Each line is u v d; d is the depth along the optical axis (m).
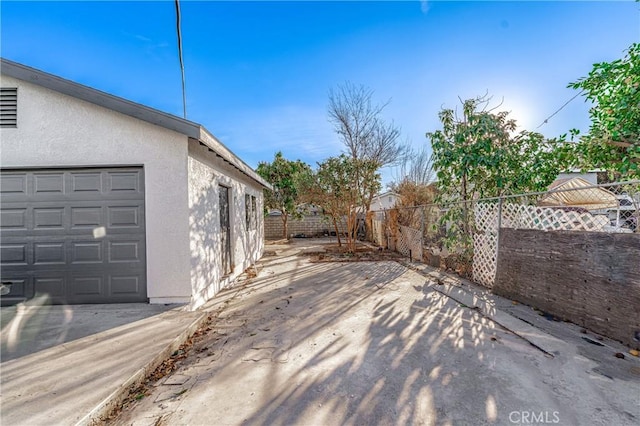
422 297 5.03
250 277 7.29
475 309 4.34
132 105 4.43
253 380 2.61
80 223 4.69
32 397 2.30
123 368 2.73
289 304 4.86
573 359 2.81
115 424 2.12
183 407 2.26
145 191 4.68
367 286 5.89
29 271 4.65
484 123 6.25
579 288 3.65
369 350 3.12
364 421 2.03
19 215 4.66
